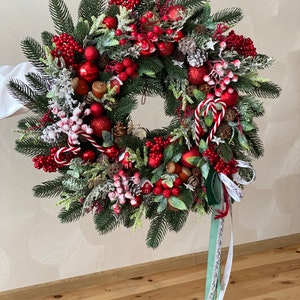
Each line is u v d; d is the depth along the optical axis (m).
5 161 1.65
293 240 2.28
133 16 1.01
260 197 2.15
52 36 1.04
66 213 1.08
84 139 1.00
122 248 1.92
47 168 1.02
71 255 1.84
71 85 0.96
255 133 1.09
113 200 1.02
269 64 1.06
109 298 1.81
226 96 1.02
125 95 1.03
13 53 1.60
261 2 1.97
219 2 1.88
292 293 1.85
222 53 1.04
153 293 1.85
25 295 1.79
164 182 1.01
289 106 2.12
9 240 1.73
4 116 1.12
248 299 1.80
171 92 1.08
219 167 1.03
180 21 0.99
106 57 1.01
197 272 2.01
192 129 1.04
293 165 2.20
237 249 2.15
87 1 1.05
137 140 1.02
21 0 1.58
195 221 2.03
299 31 2.07
